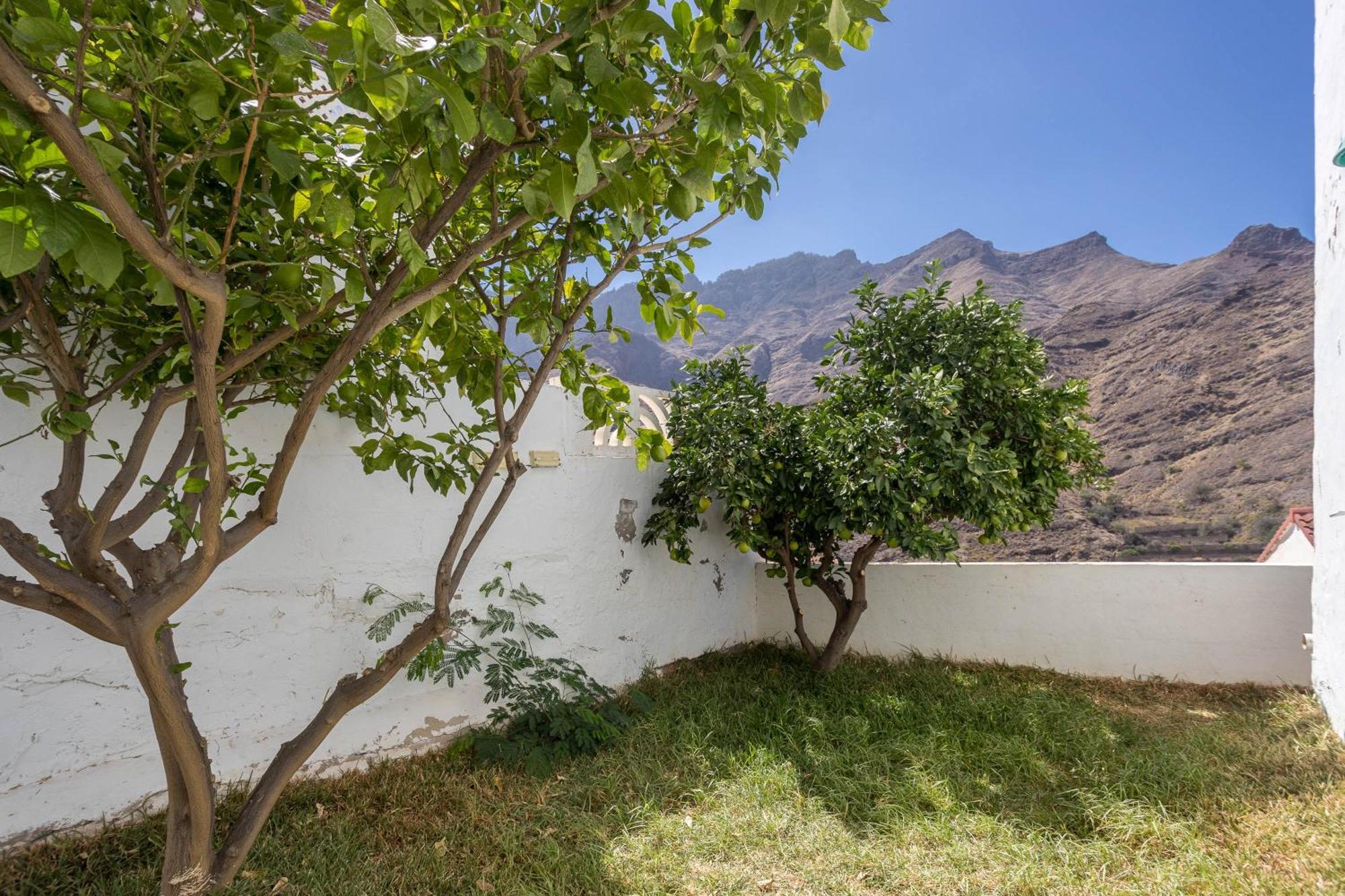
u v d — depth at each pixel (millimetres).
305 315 1991
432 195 1779
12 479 2510
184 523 1729
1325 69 4434
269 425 3254
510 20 1449
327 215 1519
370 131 1629
